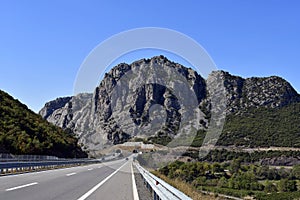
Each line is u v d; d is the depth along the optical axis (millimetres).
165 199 10625
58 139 71875
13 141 54625
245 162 54688
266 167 53375
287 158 60281
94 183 19266
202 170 31016
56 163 39969
